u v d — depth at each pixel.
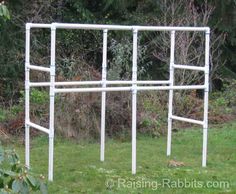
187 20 12.99
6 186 3.64
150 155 8.55
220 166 7.87
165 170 7.54
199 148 9.12
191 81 12.56
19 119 10.24
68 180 6.96
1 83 12.27
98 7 14.45
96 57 13.51
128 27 7.20
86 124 9.91
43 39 13.04
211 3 14.20
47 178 7.02
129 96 10.20
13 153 3.92
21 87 12.29
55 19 13.52
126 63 11.39
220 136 10.15
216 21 14.30
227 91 13.25
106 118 10.03
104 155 8.47
